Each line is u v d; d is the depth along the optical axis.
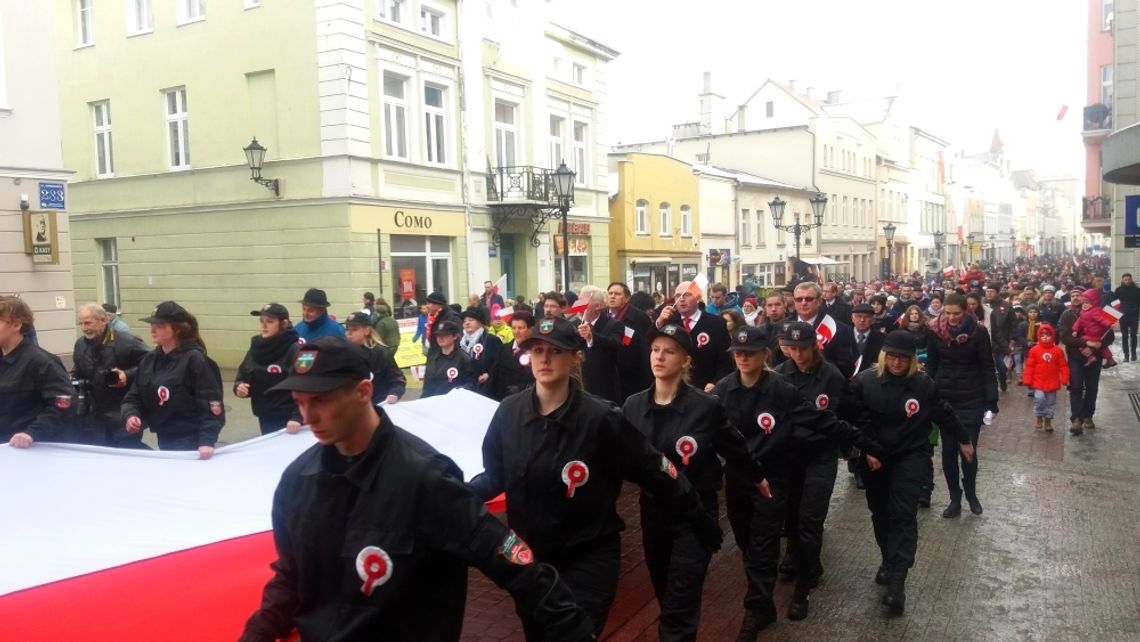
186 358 6.32
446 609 2.57
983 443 11.26
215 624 3.98
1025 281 32.62
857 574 6.39
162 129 21.44
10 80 13.57
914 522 5.73
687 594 4.25
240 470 5.82
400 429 2.64
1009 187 104.19
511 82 24.34
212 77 20.53
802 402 5.45
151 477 5.35
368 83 19.44
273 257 19.98
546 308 8.20
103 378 7.34
